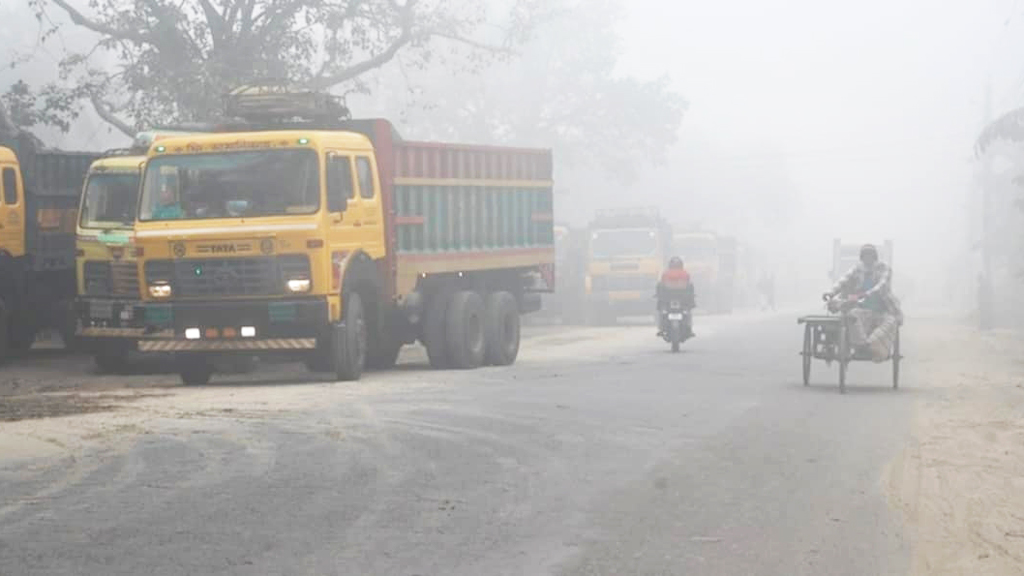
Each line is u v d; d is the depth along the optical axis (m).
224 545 8.55
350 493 10.34
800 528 9.27
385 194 21.42
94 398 17.44
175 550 8.40
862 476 11.52
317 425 14.21
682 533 9.05
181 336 19.53
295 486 10.61
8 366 24.86
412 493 10.37
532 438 13.45
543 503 10.05
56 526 9.09
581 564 8.12
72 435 13.39
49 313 26.33
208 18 37.72
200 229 19.39
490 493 10.41
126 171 23.09
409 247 22.36
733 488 10.80
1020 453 13.05
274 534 8.88
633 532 9.06
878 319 19.42
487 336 24.55
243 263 19.34
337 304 19.62
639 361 25.78
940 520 9.66
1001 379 21.89
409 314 22.38
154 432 13.60
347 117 23.16
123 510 9.64
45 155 26.23
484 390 18.50
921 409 16.83
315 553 8.34
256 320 19.34
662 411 15.98
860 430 14.57
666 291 29.12
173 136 20.16
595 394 18.05
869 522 9.52
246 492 10.34
